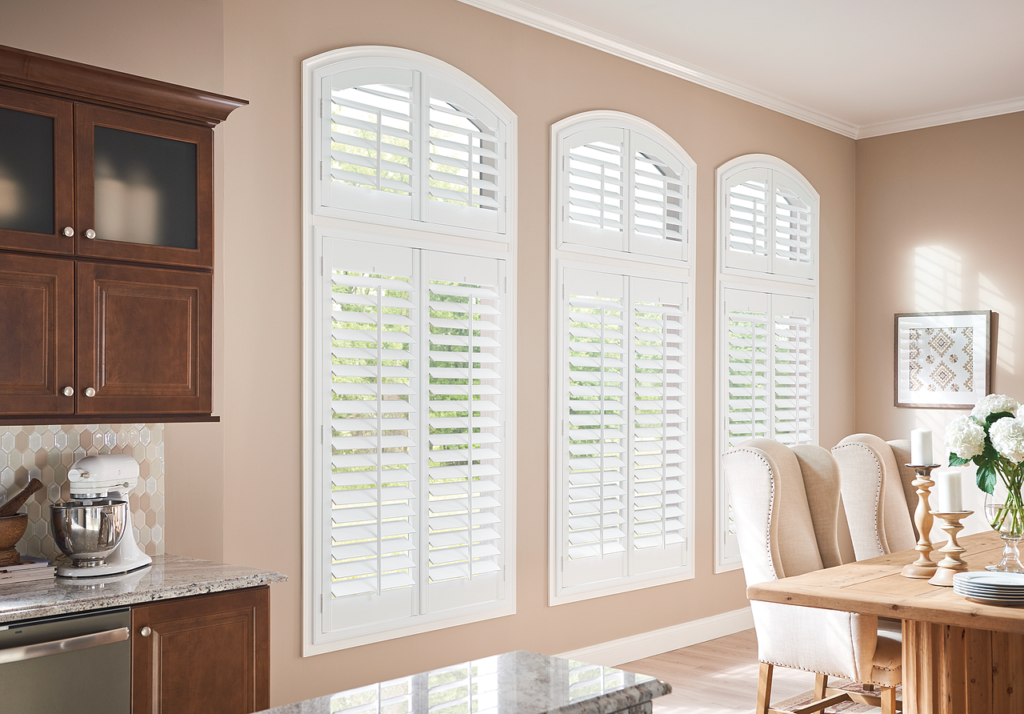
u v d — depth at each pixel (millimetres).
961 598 2441
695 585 4762
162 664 2299
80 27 2729
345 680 3326
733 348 5027
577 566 4145
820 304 5680
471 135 3744
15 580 2369
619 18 4121
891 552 3705
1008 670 2703
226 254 3059
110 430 2768
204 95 2627
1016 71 4844
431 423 3561
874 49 4516
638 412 4445
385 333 3439
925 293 5680
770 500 3129
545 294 4086
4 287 2289
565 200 4160
